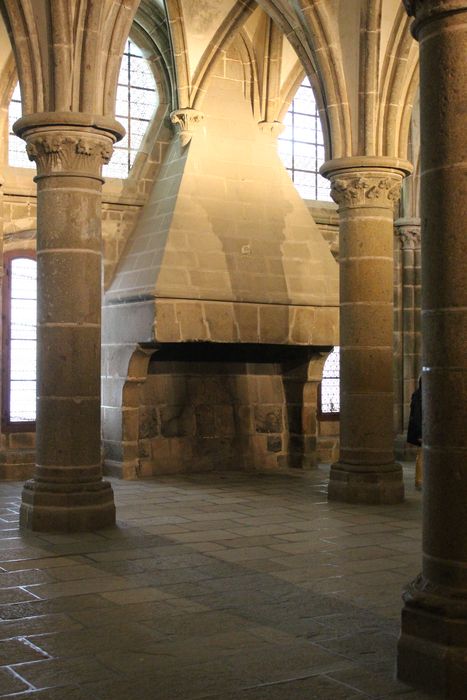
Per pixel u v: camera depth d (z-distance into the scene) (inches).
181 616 248.5
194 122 553.6
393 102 443.8
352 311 449.7
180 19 530.6
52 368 374.3
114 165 569.6
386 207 449.4
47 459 375.6
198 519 399.9
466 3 199.9
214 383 576.1
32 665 208.7
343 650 221.1
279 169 572.1
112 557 321.1
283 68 581.0
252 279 529.0
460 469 201.9
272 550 335.9
